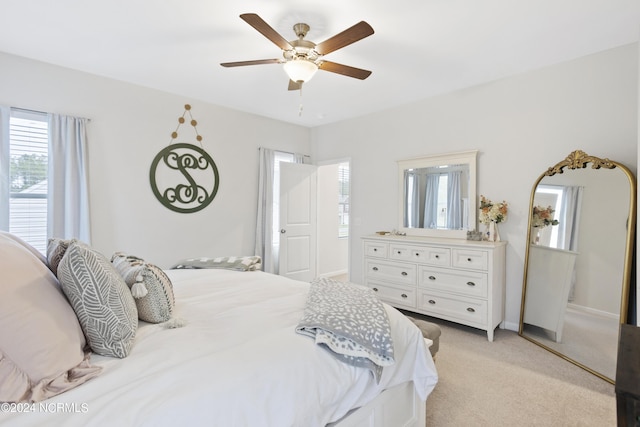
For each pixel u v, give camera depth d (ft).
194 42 8.63
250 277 8.11
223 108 14.05
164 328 4.62
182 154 12.81
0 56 9.14
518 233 10.76
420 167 13.15
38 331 3.13
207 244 13.65
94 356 3.73
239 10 7.18
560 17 7.38
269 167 15.62
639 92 6.74
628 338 4.01
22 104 9.45
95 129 10.73
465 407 6.64
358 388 4.30
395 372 4.98
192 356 3.77
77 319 3.72
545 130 10.12
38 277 3.57
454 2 6.86
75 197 10.14
